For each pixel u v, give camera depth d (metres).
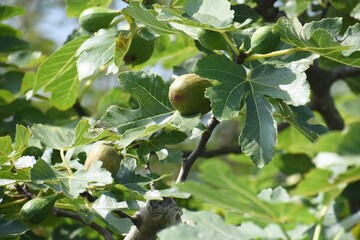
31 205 0.95
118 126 1.00
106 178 0.93
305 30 0.96
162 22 0.99
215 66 0.96
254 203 0.77
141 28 1.07
